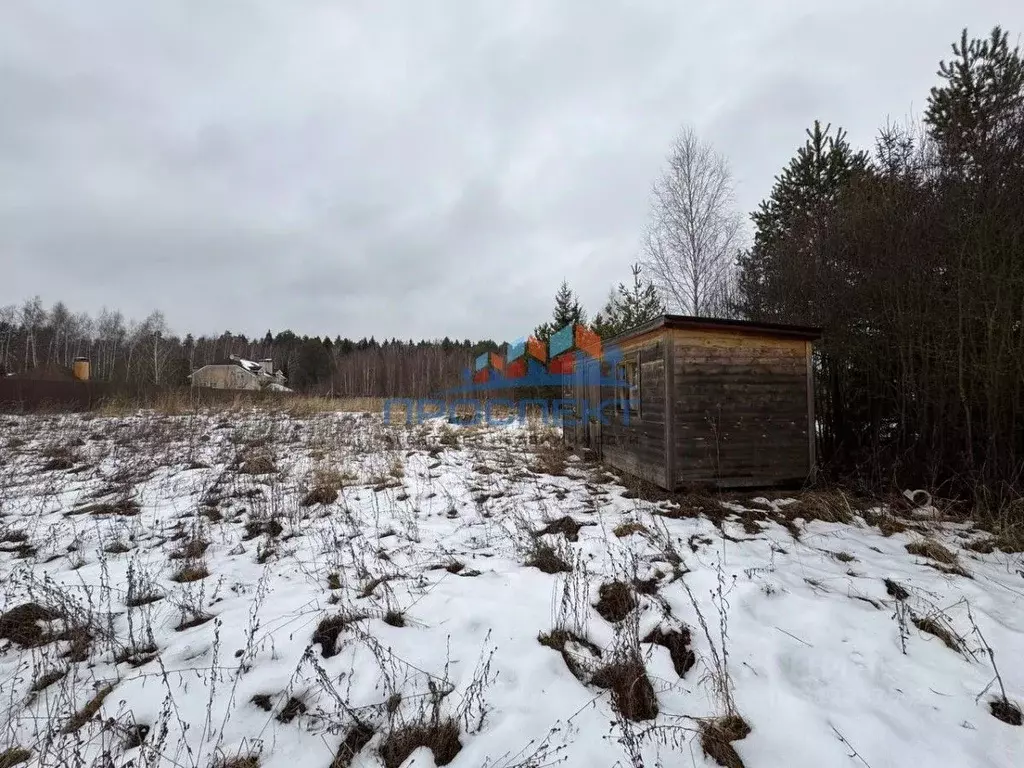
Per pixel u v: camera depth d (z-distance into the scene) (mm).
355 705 2689
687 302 17078
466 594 3861
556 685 2842
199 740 2449
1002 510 5516
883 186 8062
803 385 7102
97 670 3023
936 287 6805
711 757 2350
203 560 4645
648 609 3523
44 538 5105
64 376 24641
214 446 10438
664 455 6801
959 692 2732
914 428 7156
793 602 3617
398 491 7016
